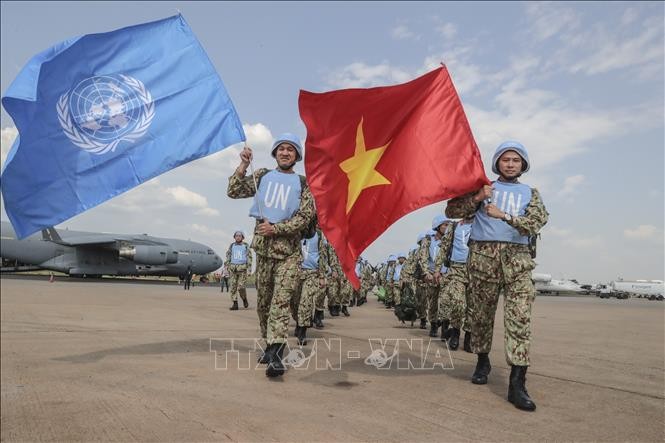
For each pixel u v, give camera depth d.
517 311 3.94
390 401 3.74
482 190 4.26
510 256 4.12
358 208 4.40
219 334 7.40
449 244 7.11
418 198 4.38
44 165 4.37
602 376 4.90
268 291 5.02
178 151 4.78
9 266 38.94
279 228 4.66
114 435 2.94
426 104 4.56
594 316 14.58
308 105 4.47
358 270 20.41
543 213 4.20
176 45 4.99
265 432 2.99
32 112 4.37
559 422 3.31
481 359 4.46
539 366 5.45
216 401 3.64
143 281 44.25
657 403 3.83
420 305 10.16
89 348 5.94
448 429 3.11
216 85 5.03
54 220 4.38
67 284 26.17
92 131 4.55
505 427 3.18
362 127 4.50
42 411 3.40
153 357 5.38
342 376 4.61
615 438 3.00
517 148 4.41
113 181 4.55
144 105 4.77
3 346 6.01
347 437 2.92
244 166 5.04
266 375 4.50
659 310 18.31
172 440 2.85
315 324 9.72
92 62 4.64
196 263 41.94
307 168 4.42
